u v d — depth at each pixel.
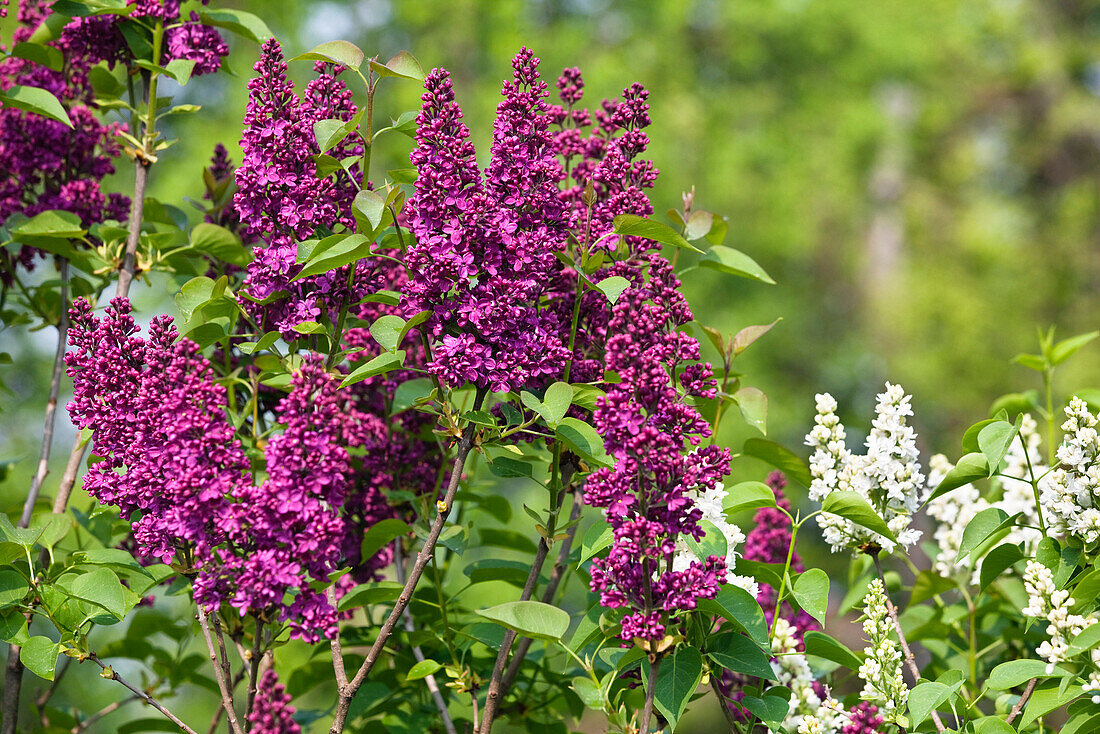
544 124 2.15
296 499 1.86
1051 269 16.16
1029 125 18.14
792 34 14.27
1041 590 2.18
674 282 2.35
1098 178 17.66
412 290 2.10
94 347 2.15
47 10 3.34
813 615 2.18
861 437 15.08
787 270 14.84
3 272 3.31
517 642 2.68
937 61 15.82
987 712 3.19
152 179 11.45
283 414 1.91
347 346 2.73
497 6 13.12
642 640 1.95
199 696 9.01
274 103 2.21
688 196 2.83
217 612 2.08
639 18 14.06
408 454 2.82
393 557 2.97
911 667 2.37
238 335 2.45
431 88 2.09
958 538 2.91
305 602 1.90
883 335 15.78
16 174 3.25
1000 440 2.26
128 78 3.10
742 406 2.65
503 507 3.20
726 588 2.17
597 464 2.17
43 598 2.25
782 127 14.37
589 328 2.45
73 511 3.27
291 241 2.25
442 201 2.07
